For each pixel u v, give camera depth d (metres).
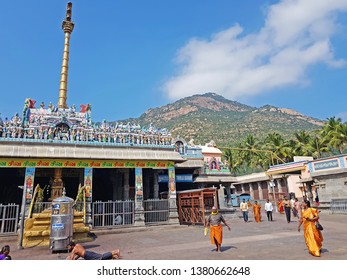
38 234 13.76
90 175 19.62
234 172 67.81
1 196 24.69
